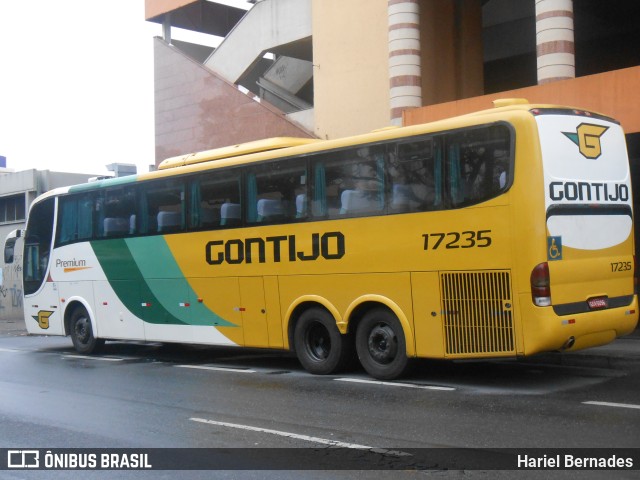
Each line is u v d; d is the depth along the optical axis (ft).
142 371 42.88
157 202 46.93
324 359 38.29
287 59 89.15
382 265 34.99
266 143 42.09
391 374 34.99
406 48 61.26
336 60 68.69
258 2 78.07
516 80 78.95
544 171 30.42
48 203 55.98
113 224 50.01
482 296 31.55
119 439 25.71
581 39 77.15
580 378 34.81
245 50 79.25
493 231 31.19
